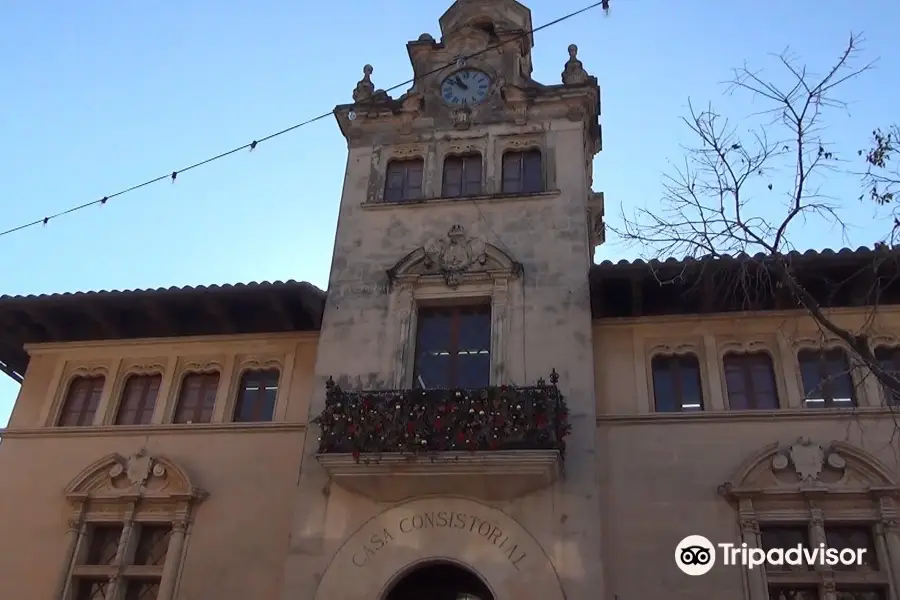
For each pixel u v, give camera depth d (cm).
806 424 1588
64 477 1783
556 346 1656
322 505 1540
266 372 1888
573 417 1577
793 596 1456
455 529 1484
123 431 1820
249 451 1752
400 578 1464
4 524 1747
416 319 1748
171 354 1931
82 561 1688
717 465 1577
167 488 1730
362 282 1802
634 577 1491
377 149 2017
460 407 1489
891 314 1673
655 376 1725
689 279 1670
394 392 1545
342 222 1906
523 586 1418
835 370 1653
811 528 1490
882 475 1499
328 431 1514
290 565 1491
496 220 1842
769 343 1706
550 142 1952
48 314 1939
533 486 1488
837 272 1625
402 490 1518
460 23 2288
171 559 1644
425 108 2053
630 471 1595
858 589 1441
